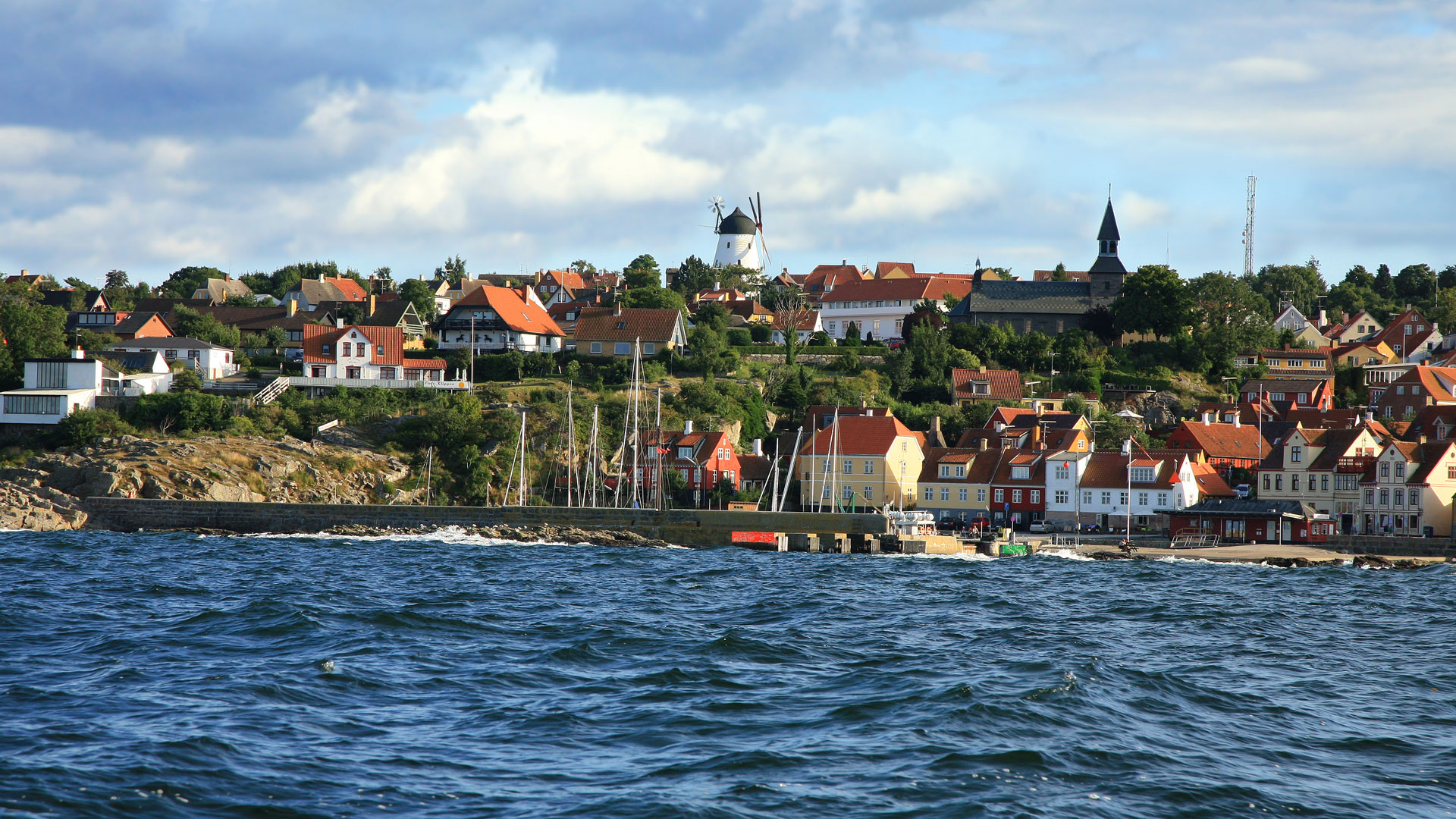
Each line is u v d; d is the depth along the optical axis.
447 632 173.38
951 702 132.88
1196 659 167.12
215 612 184.25
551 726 122.19
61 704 125.25
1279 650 176.00
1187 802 102.19
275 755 108.81
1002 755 113.06
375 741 115.06
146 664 146.75
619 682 143.75
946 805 99.12
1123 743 119.38
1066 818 97.00
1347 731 127.38
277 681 137.00
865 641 175.88
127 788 98.19
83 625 173.88
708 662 156.00
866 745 116.44
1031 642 176.88
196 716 121.12
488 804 97.94
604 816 95.38
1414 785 108.94
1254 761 115.00
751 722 125.31
